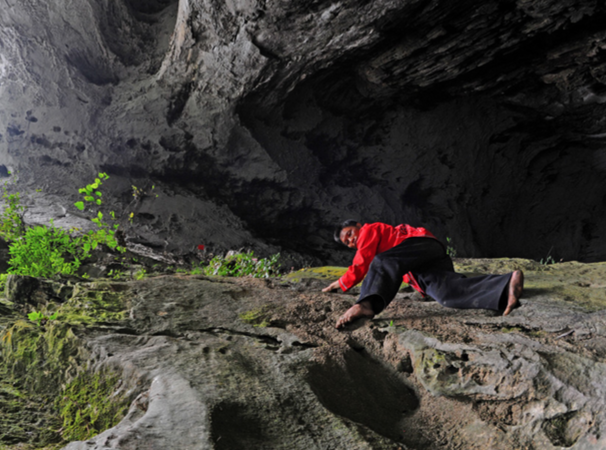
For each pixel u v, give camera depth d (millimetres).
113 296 3633
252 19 11258
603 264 5148
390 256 3477
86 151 16188
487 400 2475
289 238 16984
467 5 11375
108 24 15227
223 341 2996
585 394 2217
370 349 3205
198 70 13906
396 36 12703
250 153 15805
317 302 3908
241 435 1987
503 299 3398
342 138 17203
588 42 13000
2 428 2307
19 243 5160
